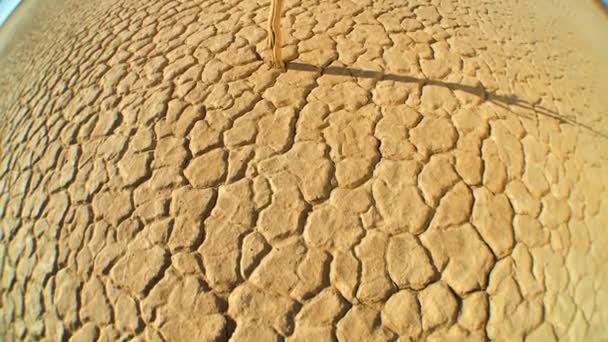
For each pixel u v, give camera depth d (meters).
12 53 5.35
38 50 4.73
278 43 2.97
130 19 4.14
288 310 2.17
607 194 2.82
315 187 2.53
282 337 2.12
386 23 3.62
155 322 2.22
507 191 2.61
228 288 2.25
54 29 5.03
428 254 2.32
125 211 2.60
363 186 2.54
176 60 3.39
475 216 2.47
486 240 2.40
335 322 2.14
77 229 2.63
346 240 2.36
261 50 3.31
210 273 2.30
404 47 3.39
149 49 3.62
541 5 5.24
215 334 2.14
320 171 2.59
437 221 2.43
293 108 2.89
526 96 3.25
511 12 4.57
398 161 2.65
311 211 2.46
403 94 3.00
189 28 3.72
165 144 2.82
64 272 2.52
